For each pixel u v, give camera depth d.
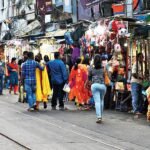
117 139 13.68
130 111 19.34
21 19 42.56
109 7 28.20
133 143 13.12
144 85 18.08
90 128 15.52
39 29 37.09
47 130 14.94
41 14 36.75
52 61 20.44
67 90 20.83
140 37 18.92
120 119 17.53
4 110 20.14
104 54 21.30
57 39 29.61
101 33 21.75
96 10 29.66
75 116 18.38
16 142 12.81
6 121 16.81
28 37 36.75
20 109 20.61
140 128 15.52
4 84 33.12
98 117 16.66
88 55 22.23
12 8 46.66
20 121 16.86
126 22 20.36
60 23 34.81
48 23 36.19
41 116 18.31
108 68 18.81
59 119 17.53
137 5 25.53
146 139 13.70
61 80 20.38
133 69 18.16
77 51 24.38
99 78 16.72
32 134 14.12
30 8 41.47
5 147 12.15
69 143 12.80
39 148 12.02
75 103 22.27
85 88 20.62
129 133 14.63
